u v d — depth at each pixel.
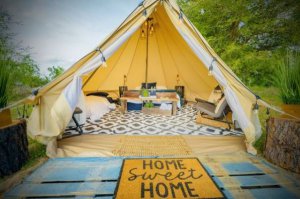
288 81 2.56
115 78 6.53
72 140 3.16
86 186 1.89
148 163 2.36
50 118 2.65
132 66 6.36
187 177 2.05
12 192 1.79
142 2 3.00
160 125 4.13
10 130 2.10
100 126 3.99
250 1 7.65
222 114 3.89
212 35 8.57
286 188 1.92
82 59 2.79
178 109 5.82
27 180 1.98
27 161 2.40
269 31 7.55
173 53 5.70
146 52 5.98
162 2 3.08
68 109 2.69
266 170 2.28
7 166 2.07
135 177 2.03
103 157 2.55
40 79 5.80
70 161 2.43
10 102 2.38
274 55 7.27
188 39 3.06
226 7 7.91
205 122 4.19
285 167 2.30
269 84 7.17
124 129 3.81
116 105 6.28
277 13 7.44
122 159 2.50
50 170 2.19
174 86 6.93
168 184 1.91
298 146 2.19
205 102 4.66
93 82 6.08
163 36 5.20
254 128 2.87
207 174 2.11
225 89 3.03
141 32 5.12
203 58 3.06
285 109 2.51
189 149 2.85
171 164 2.34
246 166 2.37
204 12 8.44
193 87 6.76
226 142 3.16
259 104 2.99
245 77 7.86
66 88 2.72
